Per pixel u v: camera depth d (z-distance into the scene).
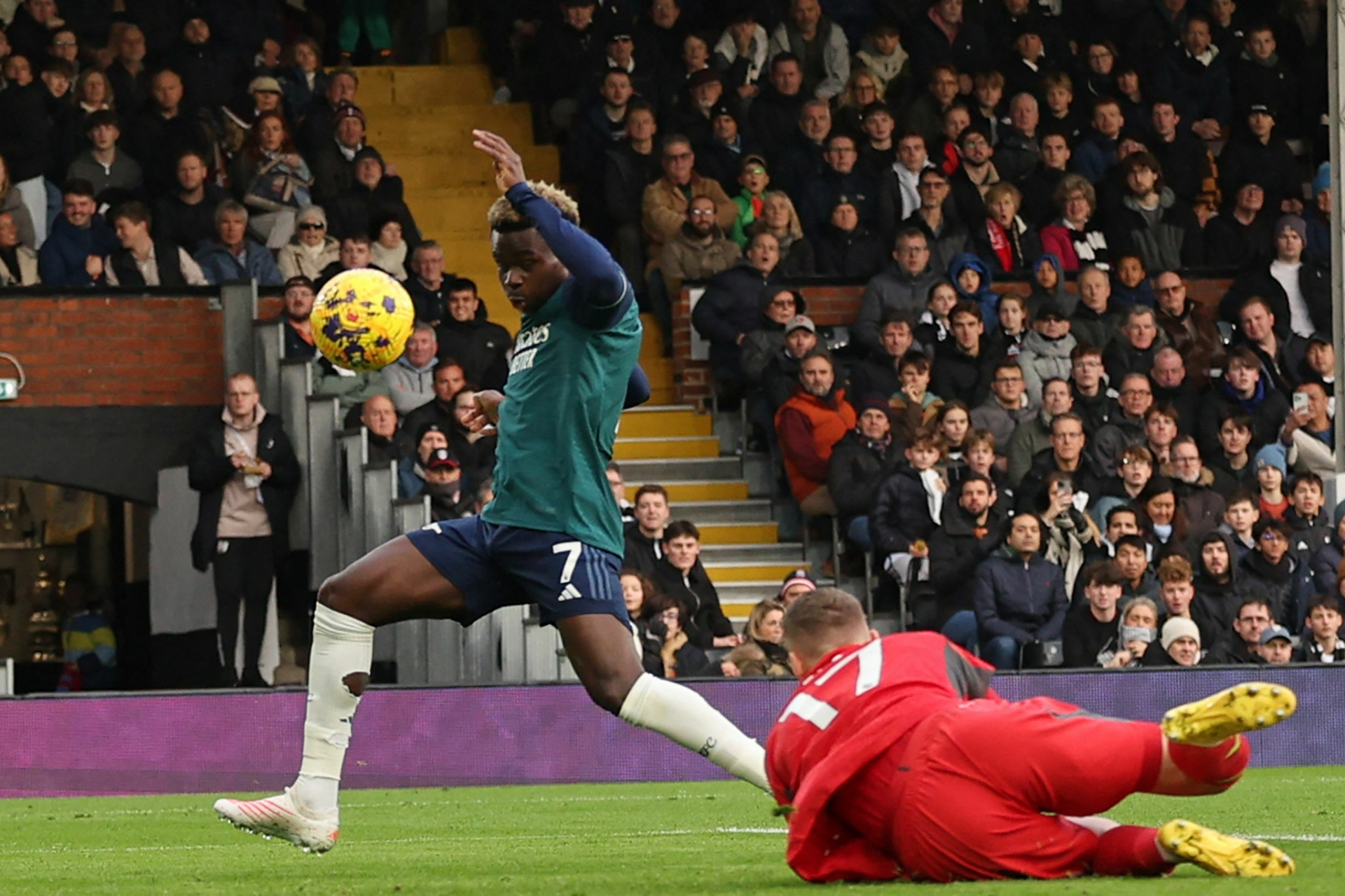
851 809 8.62
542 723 22.38
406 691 22.25
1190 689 22.70
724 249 31.44
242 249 29.92
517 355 10.48
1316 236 32.22
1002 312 28.83
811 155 32.44
